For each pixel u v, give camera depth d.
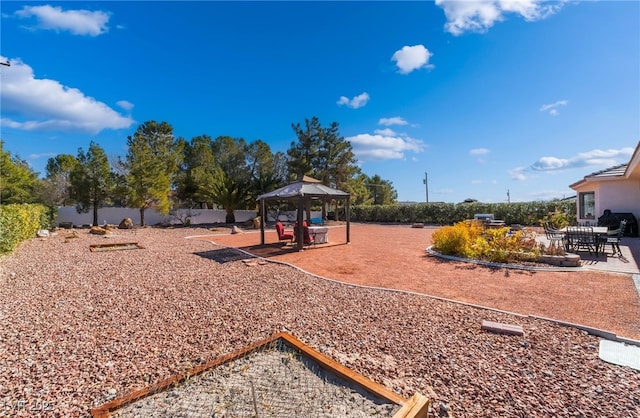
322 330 3.64
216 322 3.88
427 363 2.87
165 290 5.28
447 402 2.29
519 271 6.75
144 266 7.23
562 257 7.12
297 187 10.60
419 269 7.12
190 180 24.47
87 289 5.25
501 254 7.74
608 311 4.21
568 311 4.23
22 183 19.33
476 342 3.32
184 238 13.51
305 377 2.49
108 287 5.40
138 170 18.06
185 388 2.33
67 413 2.14
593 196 14.01
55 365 2.79
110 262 7.63
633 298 4.74
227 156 28.08
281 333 3.19
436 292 5.25
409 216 24.05
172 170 23.39
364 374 2.66
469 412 2.18
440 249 9.35
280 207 24.62
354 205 28.58
